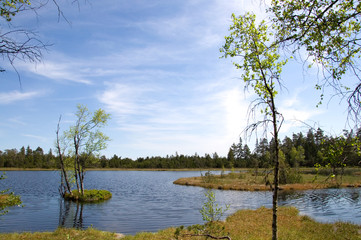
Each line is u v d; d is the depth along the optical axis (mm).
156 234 15820
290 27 7383
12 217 23609
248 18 9648
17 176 84375
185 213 26828
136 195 42094
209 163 129625
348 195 37406
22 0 5359
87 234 15586
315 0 6703
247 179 59500
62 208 28828
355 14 6539
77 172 37469
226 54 10070
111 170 147000
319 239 14852
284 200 34219
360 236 15594
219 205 31109
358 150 6844
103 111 34312
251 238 14352
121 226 20984
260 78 9547
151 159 162500
